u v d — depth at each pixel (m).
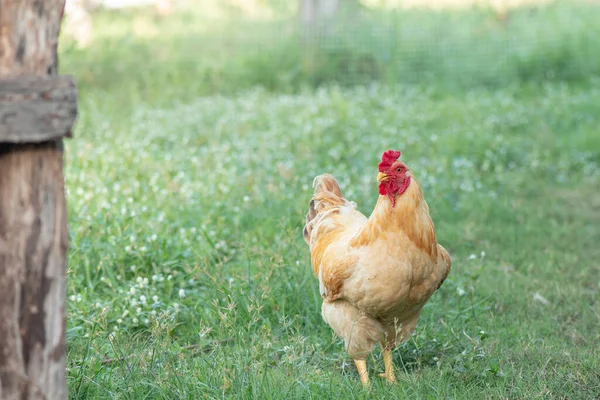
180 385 5.31
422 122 15.29
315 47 20.45
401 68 20.28
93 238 8.04
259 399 5.21
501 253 9.58
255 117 14.90
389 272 5.42
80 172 10.46
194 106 15.90
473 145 13.99
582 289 8.39
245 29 21.97
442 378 5.80
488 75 20.38
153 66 19.00
